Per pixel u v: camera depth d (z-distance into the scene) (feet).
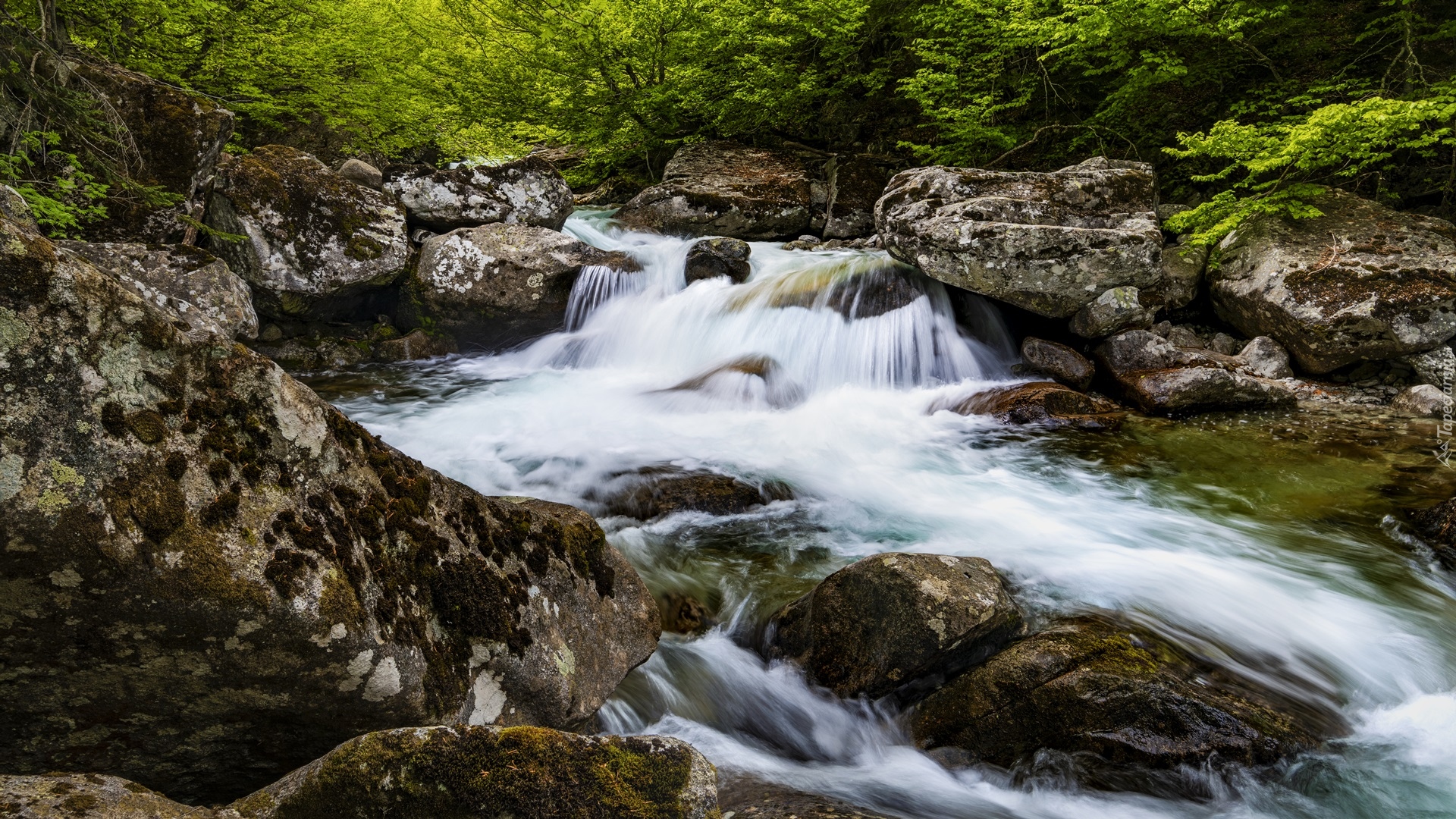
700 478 18.54
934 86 37.50
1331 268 26.32
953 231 27.40
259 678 6.84
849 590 12.34
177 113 25.04
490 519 9.20
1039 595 13.96
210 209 27.30
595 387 27.50
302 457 7.33
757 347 28.96
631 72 44.52
